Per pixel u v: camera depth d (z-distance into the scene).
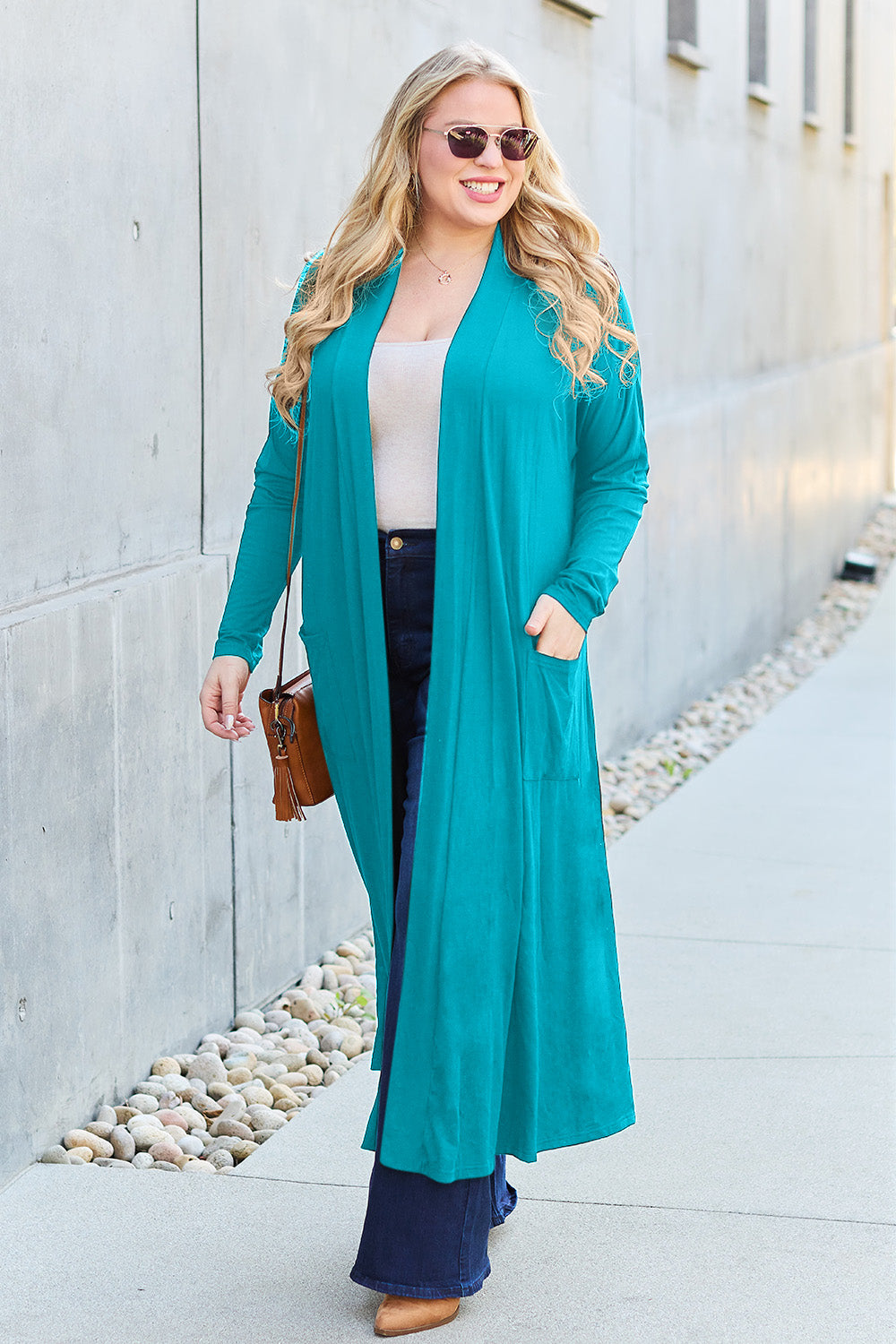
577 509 3.01
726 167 9.83
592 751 3.03
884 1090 4.02
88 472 3.79
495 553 2.79
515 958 2.88
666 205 8.59
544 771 2.88
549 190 2.92
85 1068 3.79
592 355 2.84
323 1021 4.63
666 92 8.53
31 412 3.53
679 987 4.80
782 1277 3.08
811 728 8.56
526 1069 2.91
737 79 9.98
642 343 8.23
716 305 9.67
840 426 14.02
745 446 10.23
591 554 2.89
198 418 4.33
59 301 3.62
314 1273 3.09
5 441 3.42
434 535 2.84
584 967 2.99
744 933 5.32
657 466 8.38
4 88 3.38
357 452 2.83
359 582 2.89
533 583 2.87
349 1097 4.04
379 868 3.00
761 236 10.82
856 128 14.58
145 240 4.01
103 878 3.84
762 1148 3.68
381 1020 3.07
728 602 10.02
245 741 4.59
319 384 2.88
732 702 9.47
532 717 2.85
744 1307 2.96
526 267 2.85
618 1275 3.09
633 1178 3.52
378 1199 2.88
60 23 3.59
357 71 5.20
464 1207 2.87
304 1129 3.82
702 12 9.07
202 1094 4.07
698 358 9.34
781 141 11.36
